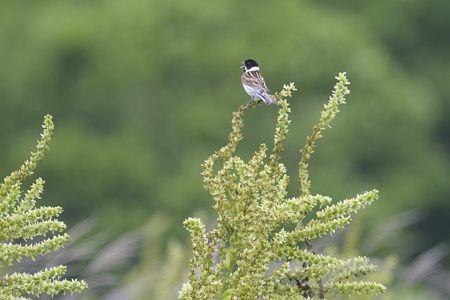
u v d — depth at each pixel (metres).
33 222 4.37
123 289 9.01
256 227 4.38
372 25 33.91
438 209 31.05
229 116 29.16
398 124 30.36
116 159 28.19
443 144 33.88
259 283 4.34
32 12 31.17
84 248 8.36
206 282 4.33
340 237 6.90
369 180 29.84
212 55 29.72
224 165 4.53
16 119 30.11
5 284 4.31
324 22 30.75
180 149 29.05
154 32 30.06
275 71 29.89
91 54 30.00
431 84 34.16
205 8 30.14
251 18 30.45
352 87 30.14
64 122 29.59
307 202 4.40
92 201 27.95
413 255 29.83
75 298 7.34
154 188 27.91
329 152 28.97
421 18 34.59
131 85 29.80
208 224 7.59
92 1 31.72
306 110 29.02
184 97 29.64
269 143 27.97
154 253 9.61
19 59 30.31
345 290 4.60
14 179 4.36
